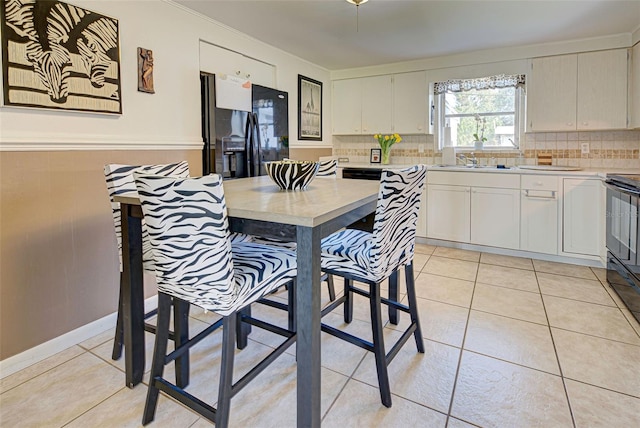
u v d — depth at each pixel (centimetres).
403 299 273
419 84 440
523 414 154
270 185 212
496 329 226
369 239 191
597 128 356
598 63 351
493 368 186
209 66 306
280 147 360
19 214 191
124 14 234
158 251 133
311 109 454
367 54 410
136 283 170
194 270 130
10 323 189
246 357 200
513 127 425
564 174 343
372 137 504
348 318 236
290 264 161
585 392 166
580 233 342
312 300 126
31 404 164
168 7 265
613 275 282
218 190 122
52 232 205
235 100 306
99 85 219
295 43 369
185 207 123
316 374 131
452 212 404
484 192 384
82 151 216
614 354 196
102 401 166
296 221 123
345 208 141
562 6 281
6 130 183
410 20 307
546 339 212
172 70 269
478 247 395
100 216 227
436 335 220
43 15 191
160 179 122
